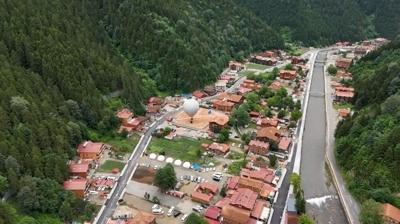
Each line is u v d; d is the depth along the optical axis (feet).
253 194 538.88
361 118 643.86
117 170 604.08
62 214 494.18
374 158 550.36
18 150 532.32
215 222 499.92
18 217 472.85
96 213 514.27
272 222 504.84
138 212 515.91
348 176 573.74
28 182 498.69
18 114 585.22
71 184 545.44
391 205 494.18
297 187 556.10
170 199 549.54
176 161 635.25
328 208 535.60
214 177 594.65
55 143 589.73
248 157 654.53
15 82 632.38
